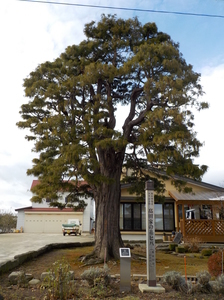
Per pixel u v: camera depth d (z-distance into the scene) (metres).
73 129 9.30
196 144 8.83
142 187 12.55
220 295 6.14
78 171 8.79
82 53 11.23
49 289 5.63
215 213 18.17
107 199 10.62
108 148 9.75
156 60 9.46
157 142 8.66
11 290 6.25
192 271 8.83
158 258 11.52
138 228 19.09
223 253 7.78
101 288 6.04
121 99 12.88
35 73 10.84
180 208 20.05
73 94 10.52
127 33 11.33
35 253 10.83
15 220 34.66
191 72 10.03
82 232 31.05
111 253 10.08
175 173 9.29
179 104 9.03
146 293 6.22
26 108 10.72
